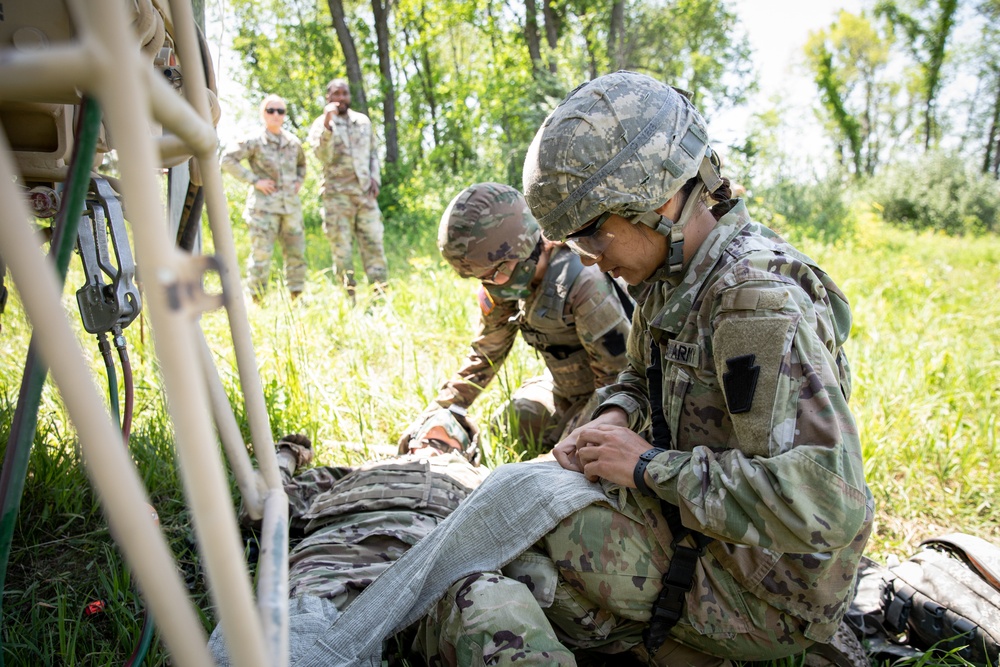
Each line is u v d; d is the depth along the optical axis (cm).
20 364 314
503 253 229
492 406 302
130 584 188
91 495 229
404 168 1531
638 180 143
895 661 182
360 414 278
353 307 482
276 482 83
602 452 154
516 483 158
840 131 3447
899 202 1866
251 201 577
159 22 117
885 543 237
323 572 166
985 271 873
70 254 67
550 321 248
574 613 159
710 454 143
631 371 191
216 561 53
